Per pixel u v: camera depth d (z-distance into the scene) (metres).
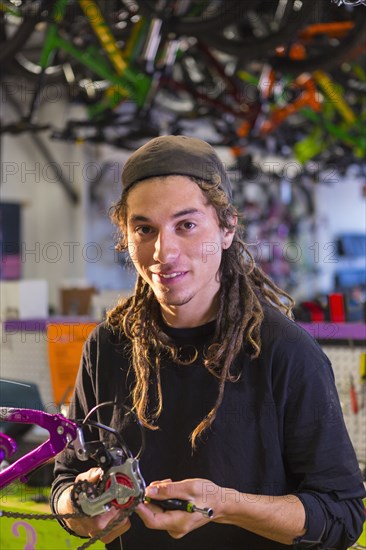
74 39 4.16
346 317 2.66
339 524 1.22
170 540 1.31
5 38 3.97
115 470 1.11
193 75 5.32
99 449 1.15
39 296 3.44
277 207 10.20
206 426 1.25
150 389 1.32
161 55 4.12
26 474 1.26
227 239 1.29
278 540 1.22
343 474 1.24
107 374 1.38
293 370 1.25
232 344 1.26
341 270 11.36
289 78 4.91
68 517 1.16
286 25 3.44
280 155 7.02
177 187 1.21
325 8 3.85
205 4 3.70
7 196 8.71
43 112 8.77
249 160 5.63
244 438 1.26
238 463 1.27
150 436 1.31
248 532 1.29
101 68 4.14
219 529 1.29
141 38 3.89
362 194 11.28
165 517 1.13
